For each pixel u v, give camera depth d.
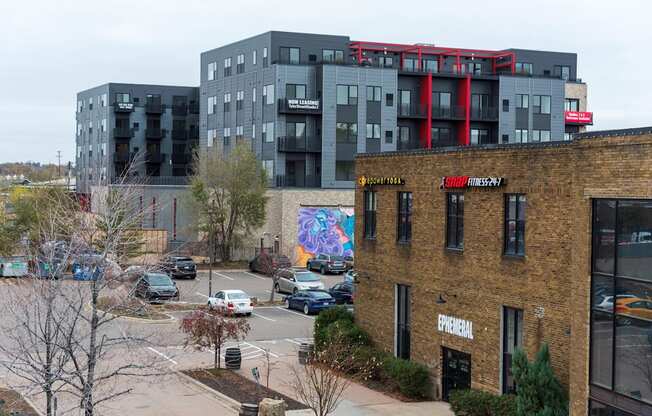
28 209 54.66
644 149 20.22
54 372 21.97
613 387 21.20
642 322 20.34
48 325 21.41
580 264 22.20
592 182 21.75
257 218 71.06
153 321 43.03
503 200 26.95
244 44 82.19
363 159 34.88
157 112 107.44
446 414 27.88
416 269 31.47
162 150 108.56
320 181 76.25
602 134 21.39
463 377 29.06
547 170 25.06
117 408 28.42
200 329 33.81
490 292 27.47
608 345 21.45
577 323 22.38
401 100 79.81
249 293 56.75
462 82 81.19
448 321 29.59
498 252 27.12
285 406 26.95
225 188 70.69
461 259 28.92
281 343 40.56
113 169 105.38
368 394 30.75
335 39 79.50
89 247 21.86
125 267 30.86
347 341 33.59
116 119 107.06
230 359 34.47
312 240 73.50
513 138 83.00
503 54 86.88
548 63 92.88
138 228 41.28
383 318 33.59
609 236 21.42
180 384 32.06
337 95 76.00
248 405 26.94
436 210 30.28
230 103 84.62
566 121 89.75
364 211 35.09
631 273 20.69
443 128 81.56
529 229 25.77
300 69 76.38
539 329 25.34
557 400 23.61
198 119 109.25
